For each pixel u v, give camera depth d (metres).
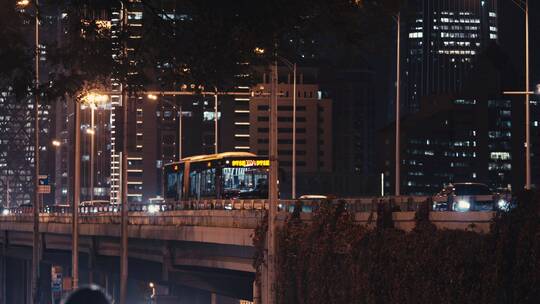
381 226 60.69
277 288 71.94
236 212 84.94
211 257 91.62
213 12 41.56
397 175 118.38
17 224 160.38
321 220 68.00
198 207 105.94
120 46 46.19
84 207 150.75
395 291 56.72
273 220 68.00
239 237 82.69
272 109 66.81
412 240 55.66
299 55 44.06
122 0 43.47
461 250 51.03
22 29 46.72
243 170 116.56
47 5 47.00
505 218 48.44
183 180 127.94
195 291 130.62
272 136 67.44
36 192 122.12
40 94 47.81
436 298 52.59
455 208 55.19
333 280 65.62
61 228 139.50
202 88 46.00
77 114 109.19
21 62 46.62
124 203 96.50
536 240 46.34
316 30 42.31
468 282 50.47
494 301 48.47
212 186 117.62
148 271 115.88
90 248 130.00
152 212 107.81
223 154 119.06
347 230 64.50
